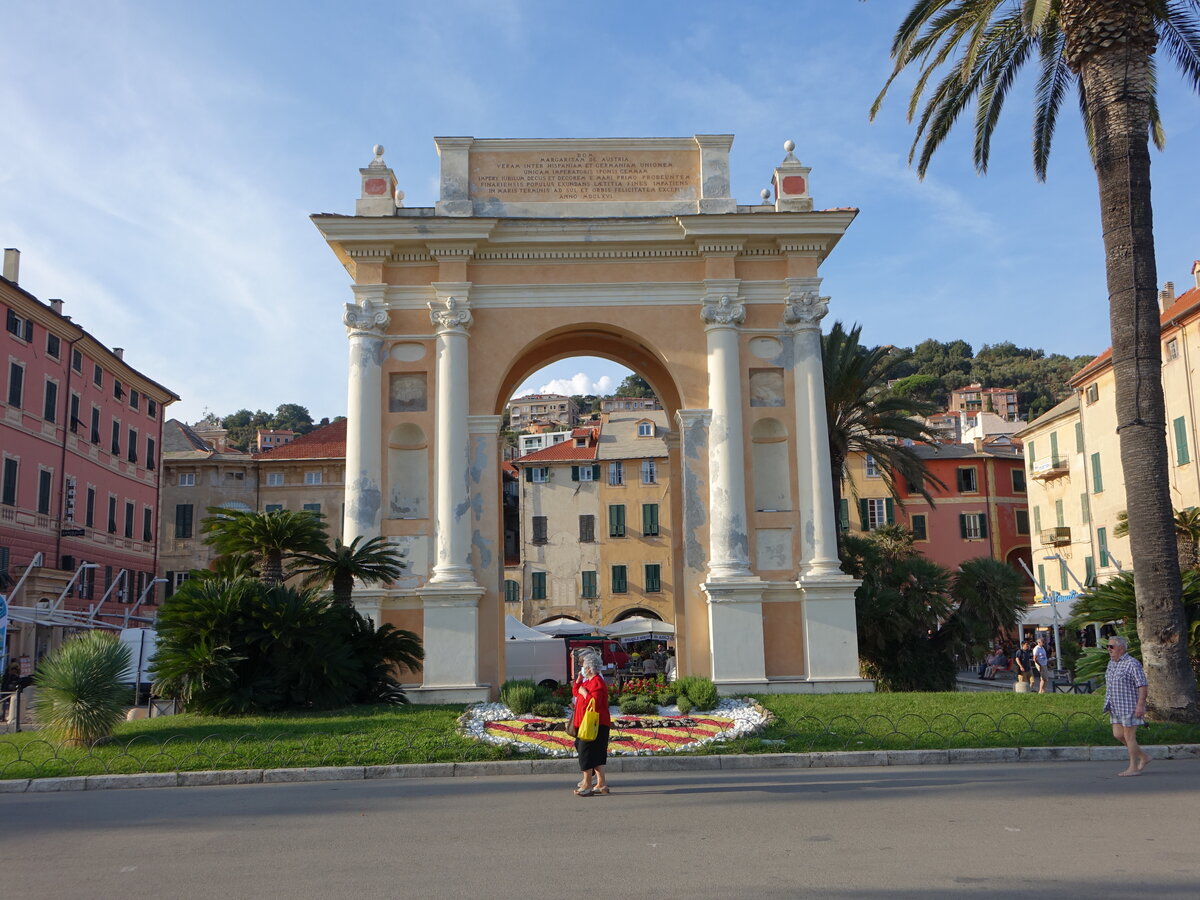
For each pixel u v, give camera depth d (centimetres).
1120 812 1019
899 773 1359
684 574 2392
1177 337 4378
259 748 1545
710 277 2448
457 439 2361
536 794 1241
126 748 1579
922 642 3066
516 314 2464
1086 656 2012
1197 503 4212
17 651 4406
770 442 2444
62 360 4891
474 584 2295
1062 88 2178
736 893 734
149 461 6025
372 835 995
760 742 1542
